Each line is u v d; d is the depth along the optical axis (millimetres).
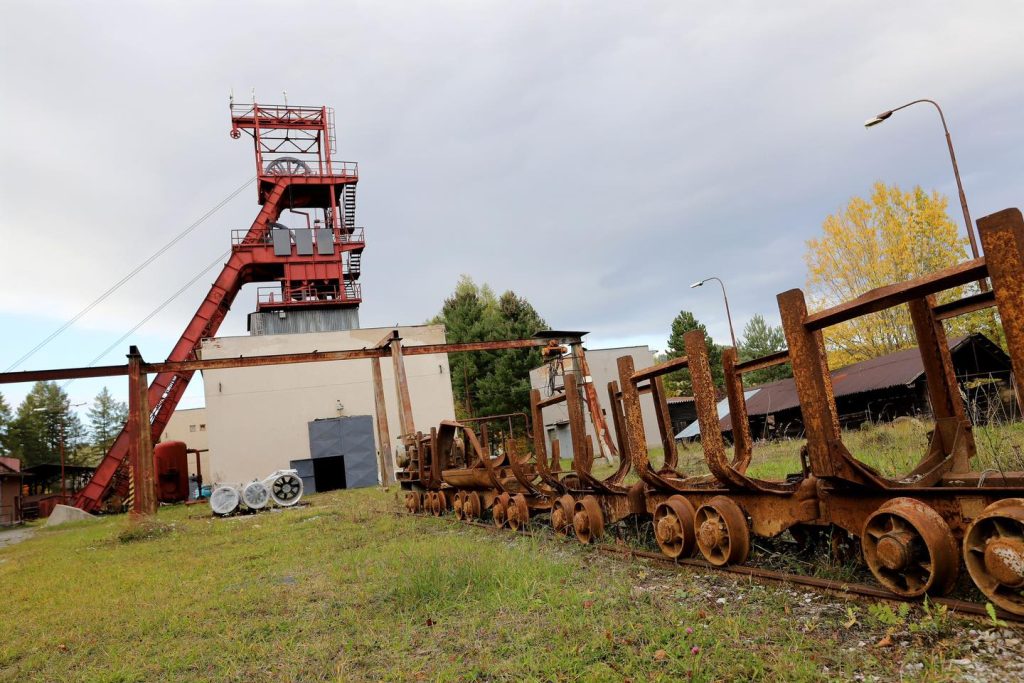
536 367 49281
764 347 64125
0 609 7961
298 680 4332
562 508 8109
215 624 5973
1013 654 3279
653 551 6688
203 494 45719
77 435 91938
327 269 40969
